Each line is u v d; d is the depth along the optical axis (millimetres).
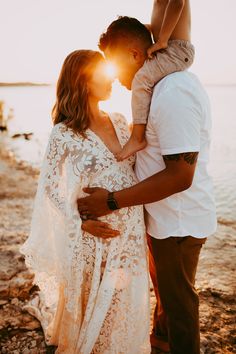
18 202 6863
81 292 2418
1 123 25766
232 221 6023
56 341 2688
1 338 2811
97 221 2289
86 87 2311
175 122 1909
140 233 2361
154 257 2301
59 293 2557
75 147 2297
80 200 2330
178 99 1911
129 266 2371
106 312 2357
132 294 2391
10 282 3537
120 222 2314
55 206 2375
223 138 18234
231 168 10859
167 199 2137
